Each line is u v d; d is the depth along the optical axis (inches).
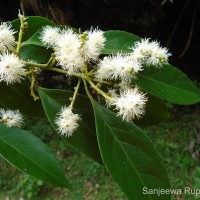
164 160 56.9
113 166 10.8
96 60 11.8
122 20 59.6
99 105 11.8
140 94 11.4
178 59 69.4
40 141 10.9
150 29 62.1
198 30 68.1
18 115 12.1
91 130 12.0
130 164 11.1
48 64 11.6
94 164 56.8
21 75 11.7
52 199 54.0
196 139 59.5
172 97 12.0
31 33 13.5
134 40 12.8
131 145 11.4
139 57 11.8
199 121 62.3
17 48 11.9
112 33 12.8
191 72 69.7
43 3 40.0
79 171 57.0
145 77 12.1
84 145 11.7
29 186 54.6
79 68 11.4
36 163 10.5
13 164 10.4
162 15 59.8
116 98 11.6
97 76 11.7
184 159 56.5
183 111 64.2
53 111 11.9
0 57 11.6
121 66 11.4
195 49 69.6
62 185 10.4
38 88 12.3
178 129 61.7
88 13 57.9
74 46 10.9
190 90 12.2
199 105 64.7
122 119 11.5
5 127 11.1
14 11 56.1
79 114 12.1
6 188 56.3
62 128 11.4
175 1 61.9
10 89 12.6
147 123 13.5
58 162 10.6
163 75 12.2
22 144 10.8
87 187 54.9
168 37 66.4
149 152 11.4
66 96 12.3
